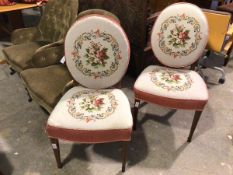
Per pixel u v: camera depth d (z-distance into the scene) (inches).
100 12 55.8
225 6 89.1
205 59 95.4
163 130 68.9
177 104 56.5
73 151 62.2
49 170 57.6
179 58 63.2
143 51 81.0
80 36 50.2
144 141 65.3
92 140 49.1
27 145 63.9
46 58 67.6
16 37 81.7
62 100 53.1
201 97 55.1
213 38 75.1
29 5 87.1
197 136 66.9
